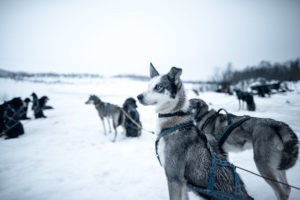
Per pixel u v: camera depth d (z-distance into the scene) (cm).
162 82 217
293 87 2520
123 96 2350
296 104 1131
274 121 245
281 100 1368
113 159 444
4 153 498
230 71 3541
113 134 698
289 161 220
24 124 899
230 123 290
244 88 2842
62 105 1645
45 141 608
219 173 169
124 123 641
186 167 186
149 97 219
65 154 485
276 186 228
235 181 164
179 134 197
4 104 688
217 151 198
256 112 935
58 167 404
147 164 409
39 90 3173
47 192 308
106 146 552
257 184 299
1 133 673
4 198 291
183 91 214
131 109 654
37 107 1041
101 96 2369
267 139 236
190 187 183
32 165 416
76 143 586
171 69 210
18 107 690
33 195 299
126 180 342
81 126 834
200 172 177
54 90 3409
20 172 381
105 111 692
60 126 838
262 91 1675
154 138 632
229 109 1133
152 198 285
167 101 211
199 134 197
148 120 908
